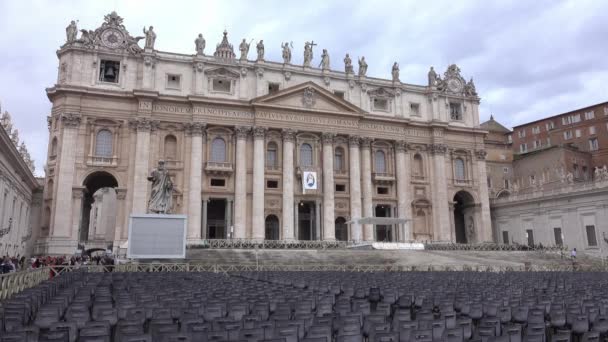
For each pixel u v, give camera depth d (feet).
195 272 112.68
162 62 196.34
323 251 164.25
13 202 147.95
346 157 215.92
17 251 161.38
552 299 54.08
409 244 188.75
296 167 205.98
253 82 206.59
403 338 32.86
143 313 41.78
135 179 182.91
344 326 35.60
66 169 176.96
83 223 203.00
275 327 34.04
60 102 182.39
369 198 214.28
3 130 108.06
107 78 191.72
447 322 39.32
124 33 193.47
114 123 187.62
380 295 63.31
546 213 217.97
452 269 143.64
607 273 116.98
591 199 196.24
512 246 211.00
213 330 32.14
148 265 118.42
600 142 261.44
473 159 241.14
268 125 202.28
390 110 229.25
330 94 211.82
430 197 228.63
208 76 200.23
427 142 233.14
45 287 60.39
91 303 47.93
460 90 246.06
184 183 191.21
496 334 37.76
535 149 286.87
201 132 194.59
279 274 103.50
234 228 192.34
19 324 35.37
